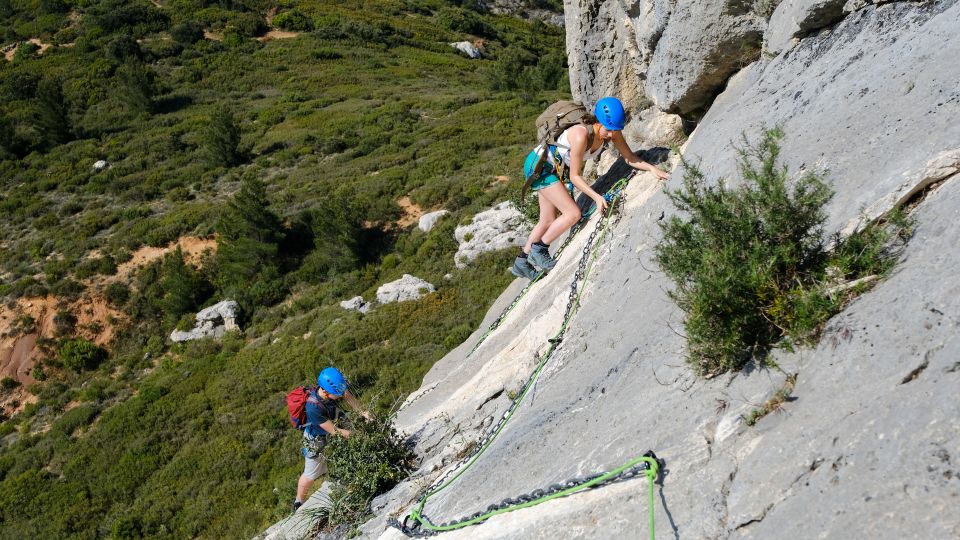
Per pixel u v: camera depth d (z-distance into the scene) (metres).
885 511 1.97
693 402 3.13
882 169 3.23
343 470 6.39
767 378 2.85
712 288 2.93
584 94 10.12
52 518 18.81
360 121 45.00
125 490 19.16
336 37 63.22
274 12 66.50
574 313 5.66
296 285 29.62
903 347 2.38
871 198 3.11
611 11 8.98
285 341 25.12
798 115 4.31
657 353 3.74
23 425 25.05
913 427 2.10
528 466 4.05
